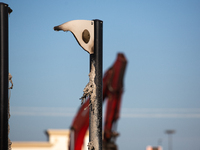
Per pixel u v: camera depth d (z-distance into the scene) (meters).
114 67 24.62
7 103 4.60
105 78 24.89
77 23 5.19
